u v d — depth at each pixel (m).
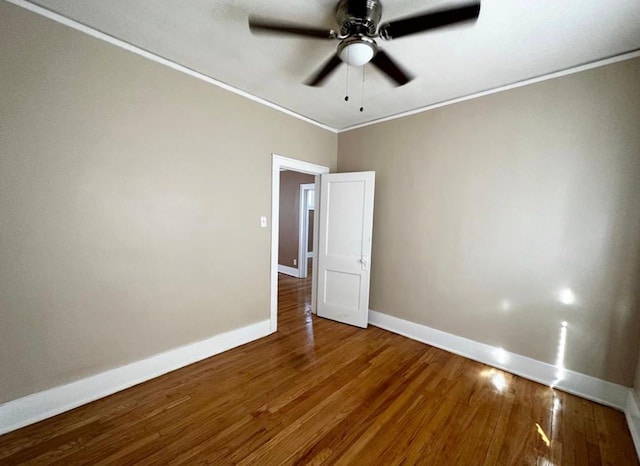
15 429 1.57
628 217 1.83
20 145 1.54
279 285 5.10
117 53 1.84
